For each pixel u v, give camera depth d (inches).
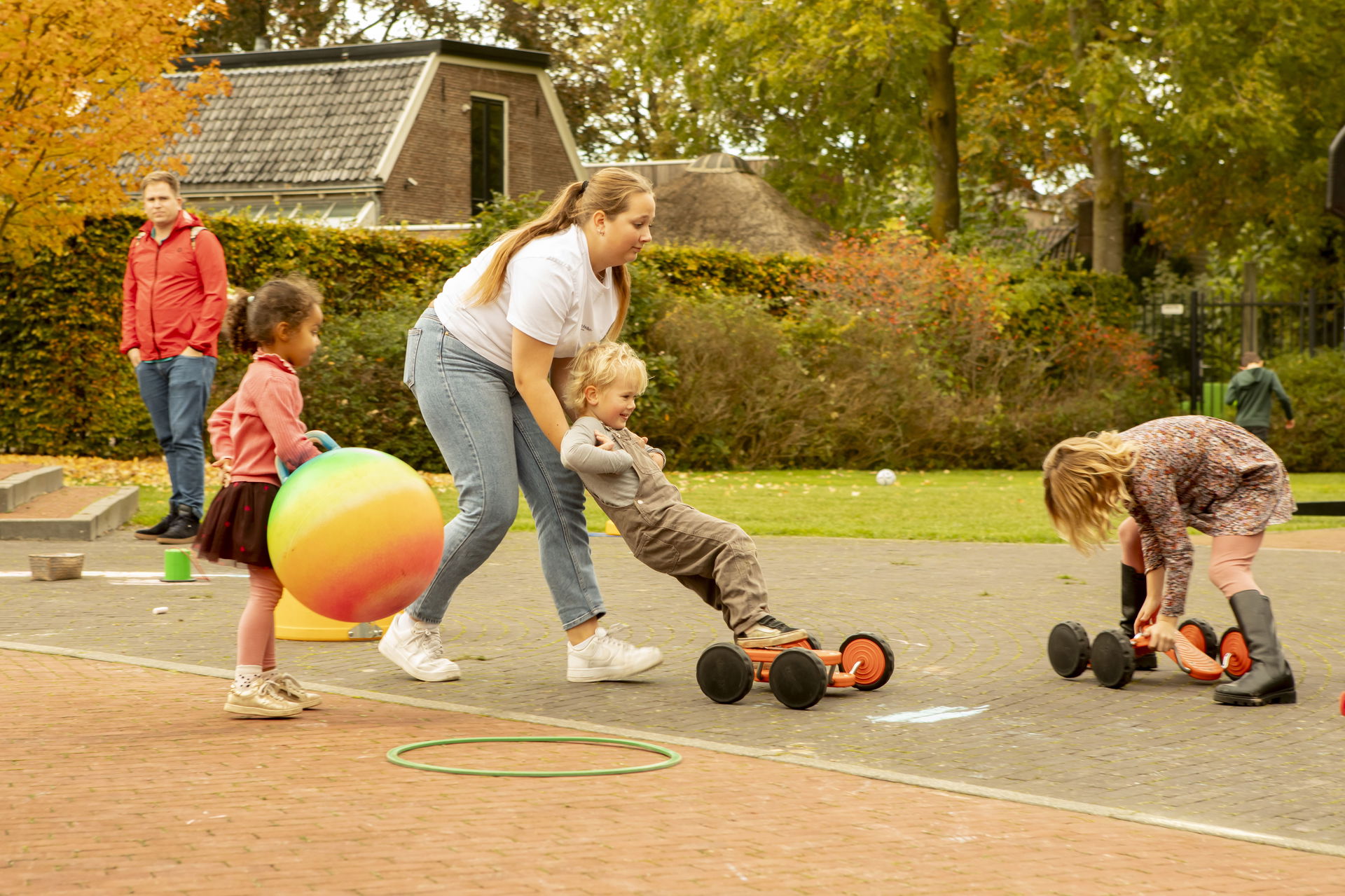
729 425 788.0
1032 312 942.4
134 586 316.2
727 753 175.2
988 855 132.6
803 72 1037.2
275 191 1032.8
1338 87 1031.6
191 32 556.1
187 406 398.6
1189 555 216.1
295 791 151.0
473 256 726.5
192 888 118.0
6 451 679.1
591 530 462.0
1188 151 1082.7
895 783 161.2
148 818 139.2
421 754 170.4
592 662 222.1
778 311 872.9
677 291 821.9
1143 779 165.6
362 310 711.1
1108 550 421.4
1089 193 1352.1
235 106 1083.3
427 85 1070.4
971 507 565.0
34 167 535.2
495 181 1152.8
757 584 213.3
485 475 218.2
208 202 1052.5
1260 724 196.9
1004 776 166.6
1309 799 156.9
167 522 404.8
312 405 656.4
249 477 195.5
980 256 967.6
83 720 186.5
